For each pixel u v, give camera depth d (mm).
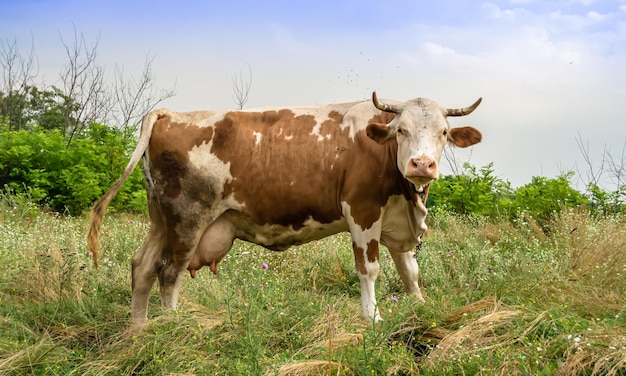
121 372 4285
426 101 5203
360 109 5559
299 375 3971
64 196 11703
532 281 5754
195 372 4141
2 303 5352
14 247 6766
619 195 10766
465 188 12211
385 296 6051
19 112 20078
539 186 11398
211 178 5512
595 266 6273
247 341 4230
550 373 3814
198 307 5230
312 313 5156
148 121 5621
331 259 7324
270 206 5543
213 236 5668
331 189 5473
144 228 8742
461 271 6465
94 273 6234
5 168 12062
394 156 5301
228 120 5602
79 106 19188
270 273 6844
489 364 3947
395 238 5621
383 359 4141
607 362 3766
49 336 4668
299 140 5539
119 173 12633
